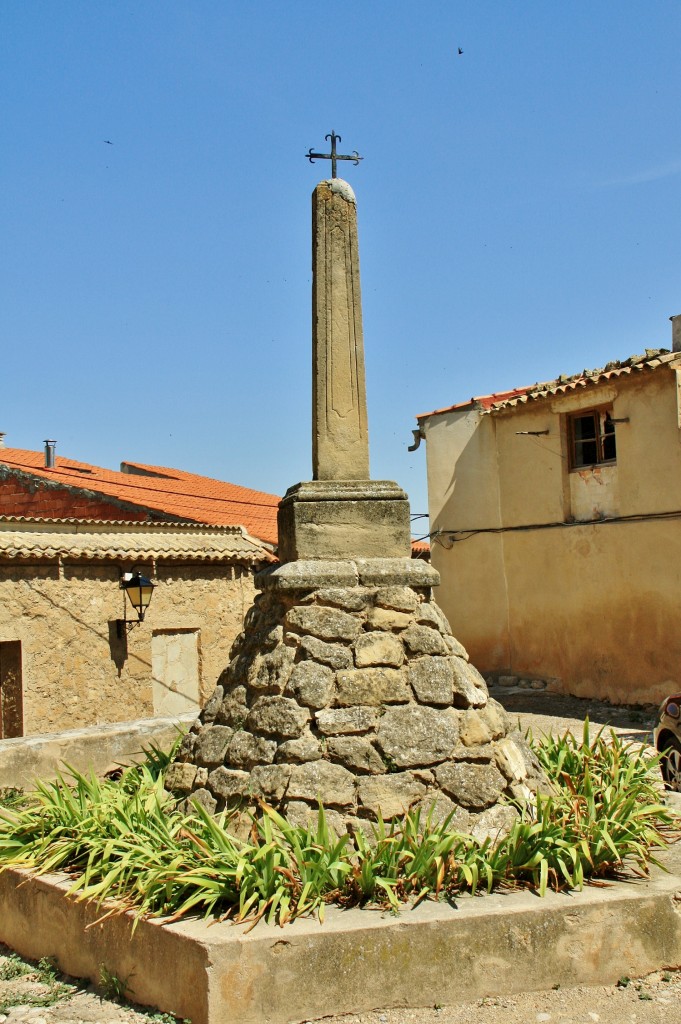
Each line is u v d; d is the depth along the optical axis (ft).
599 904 14.94
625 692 52.75
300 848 15.21
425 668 18.01
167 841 16.29
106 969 15.42
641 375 51.62
